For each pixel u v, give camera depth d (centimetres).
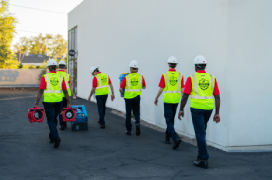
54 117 533
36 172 392
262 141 540
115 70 1154
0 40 3403
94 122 841
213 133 558
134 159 462
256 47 529
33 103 1350
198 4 596
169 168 418
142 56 898
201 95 419
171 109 552
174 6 697
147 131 723
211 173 397
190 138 625
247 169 416
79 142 579
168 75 546
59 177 374
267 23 534
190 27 629
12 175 377
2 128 708
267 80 538
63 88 548
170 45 720
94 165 428
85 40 1600
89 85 1526
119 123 833
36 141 578
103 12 1292
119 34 1102
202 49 585
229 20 508
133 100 654
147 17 856
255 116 534
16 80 2806
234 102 520
